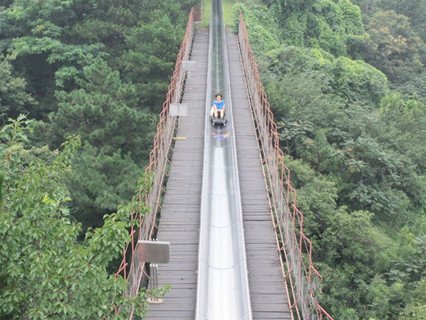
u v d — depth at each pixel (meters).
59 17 38.22
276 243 19.67
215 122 27.88
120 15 38.50
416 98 48.47
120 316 10.12
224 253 19.58
